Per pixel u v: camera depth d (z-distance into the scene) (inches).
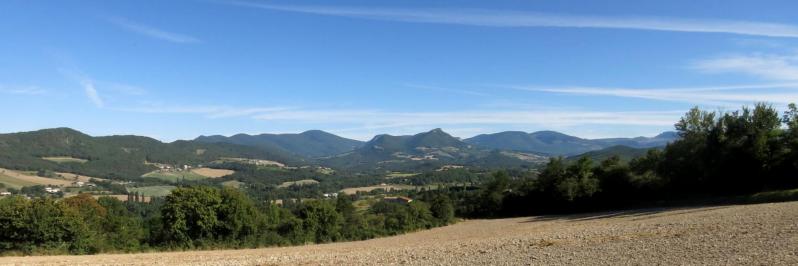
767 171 2677.2
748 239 1059.3
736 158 2785.4
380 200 5949.8
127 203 4928.6
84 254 1915.6
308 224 2775.6
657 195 3452.3
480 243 1734.7
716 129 2908.5
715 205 2529.5
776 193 2276.1
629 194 3651.6
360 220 3491.6
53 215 1935.3
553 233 1924.2
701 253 955.3
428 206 4013.3
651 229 1550.2
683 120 3225.9
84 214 2367.1
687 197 3179.1
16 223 1852.9
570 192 3786.9
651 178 3467.0
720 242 1066.1
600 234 1589.6
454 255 1346.0
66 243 1935.3
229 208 2320.4
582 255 1104.2
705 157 2947.8
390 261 1299.2
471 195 4918.8
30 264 1478.8
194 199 2256.4
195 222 2247.8
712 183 3051.2
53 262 1541.6
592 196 3799.2
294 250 2050.9
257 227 2445.9
